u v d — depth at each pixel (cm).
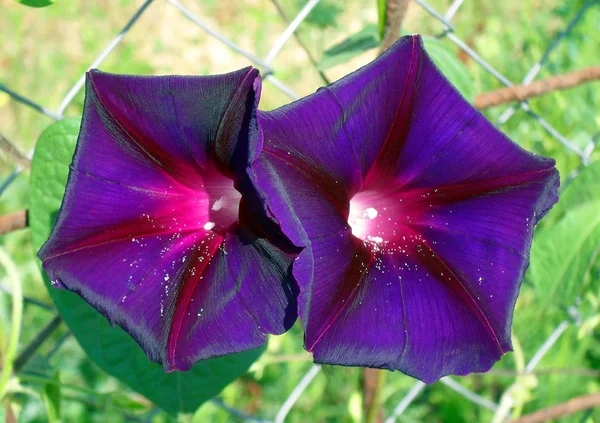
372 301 16
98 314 19
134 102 15
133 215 16
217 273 15
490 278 16
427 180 17
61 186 19
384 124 16
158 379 20
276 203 14
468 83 21
